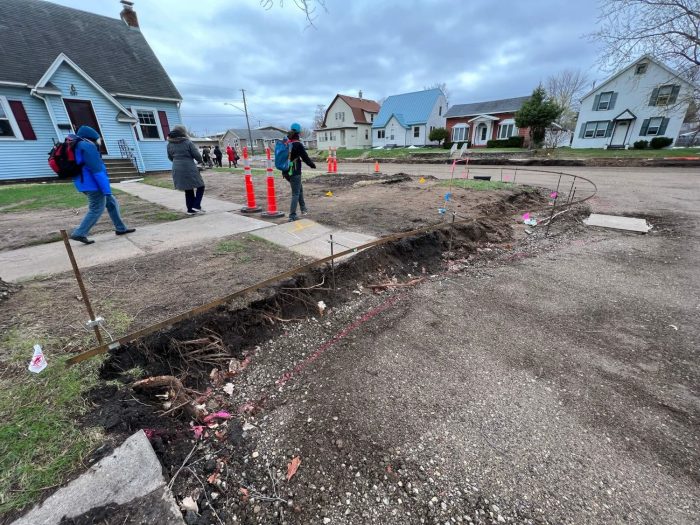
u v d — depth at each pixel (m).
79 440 1.74
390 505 1.74
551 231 6.55
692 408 2.31
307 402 2.41
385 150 33.25
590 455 1.98
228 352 2.80
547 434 2.13
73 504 1.45
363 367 2.76
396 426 2.20
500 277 4.50
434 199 7.52
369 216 5.95
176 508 1.52
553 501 1.74
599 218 7.33
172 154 5.68
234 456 2.01
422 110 36.72
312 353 2.94
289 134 5.19
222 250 4.25
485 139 33.28
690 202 8.72
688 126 29.91
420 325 3.36
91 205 4.41
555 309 3.65
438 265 4.82
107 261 3.92
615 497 1.76
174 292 3.17
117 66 15.02
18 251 4.29
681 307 3.65
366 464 1.95
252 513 1.71
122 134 14.41
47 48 13.38
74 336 2.50
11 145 12.26
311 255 4.11
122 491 1.53
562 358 2.85
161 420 2.09
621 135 26.00
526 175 14.55
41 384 2.06
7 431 1.74
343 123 42.72
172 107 16.27
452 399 2.41
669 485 1.81
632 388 2.50
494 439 2.10
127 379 2.27
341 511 1.72
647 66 23.73
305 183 10.52
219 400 2.43
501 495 1.77
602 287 4.16
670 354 2.88
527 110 25.66
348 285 3.93
